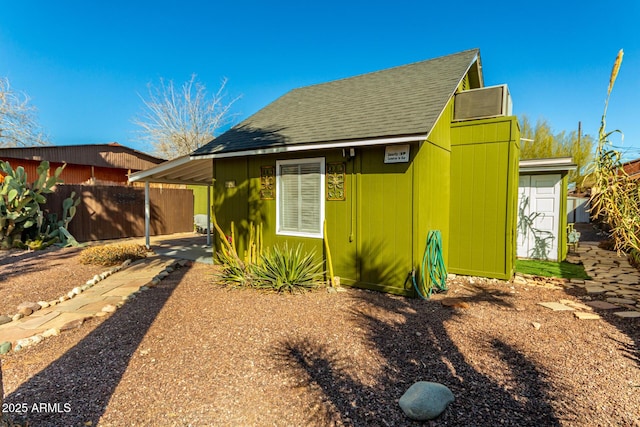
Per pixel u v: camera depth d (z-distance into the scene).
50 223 10.42
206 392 2.71
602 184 4.62
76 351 3.44
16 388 2.76
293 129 6.77
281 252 6.12
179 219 15.05
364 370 3.05
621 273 7.00
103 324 4.16
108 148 19.59
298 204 6.48
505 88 6.21
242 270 5.96
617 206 4.61
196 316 4.36
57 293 5.41
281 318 4.29
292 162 6.48
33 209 9.46
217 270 7.11
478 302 5.10
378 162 5.57
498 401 2.58
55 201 11.05
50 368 3.10
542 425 2.30
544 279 6.55
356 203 5.82
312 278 5.79
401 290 5.39
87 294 5.34
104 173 19.48
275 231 6.77
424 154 5.43
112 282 6.08
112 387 2.78
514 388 2.76
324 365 3.13
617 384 2.81
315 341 3.63
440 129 6.09
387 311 4.63
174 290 5.62
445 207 6.50
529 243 8.72
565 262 8.26
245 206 7.21
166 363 3.18
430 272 5.63
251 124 8.10
